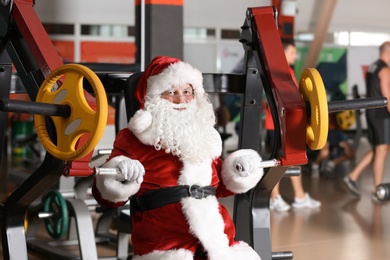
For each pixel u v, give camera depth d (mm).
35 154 10117
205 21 12266
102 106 2350
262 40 3146
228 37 12445
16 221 3035
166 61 2891
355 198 7090
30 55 3000
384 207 6574
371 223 5809
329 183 8156
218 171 2945
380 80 6695
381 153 6844
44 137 2605
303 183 8141
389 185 4586
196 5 12180
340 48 12883
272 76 2994
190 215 2684
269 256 3164
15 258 2994
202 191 2770
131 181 2623
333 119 9078
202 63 12398
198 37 12320
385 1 12953
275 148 2938
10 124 10859
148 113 2758
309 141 2863
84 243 4008
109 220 5020
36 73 2926
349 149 8930
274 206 6430
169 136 2723
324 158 8703
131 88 3008
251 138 3484
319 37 11219
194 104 2842
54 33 11172
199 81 2885
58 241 5000
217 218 2742
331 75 12859
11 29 3070
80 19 11242
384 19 13062
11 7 3035
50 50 2938
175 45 4551
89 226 4055
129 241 5102
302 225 5742
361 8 12906
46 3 10938
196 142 2746
